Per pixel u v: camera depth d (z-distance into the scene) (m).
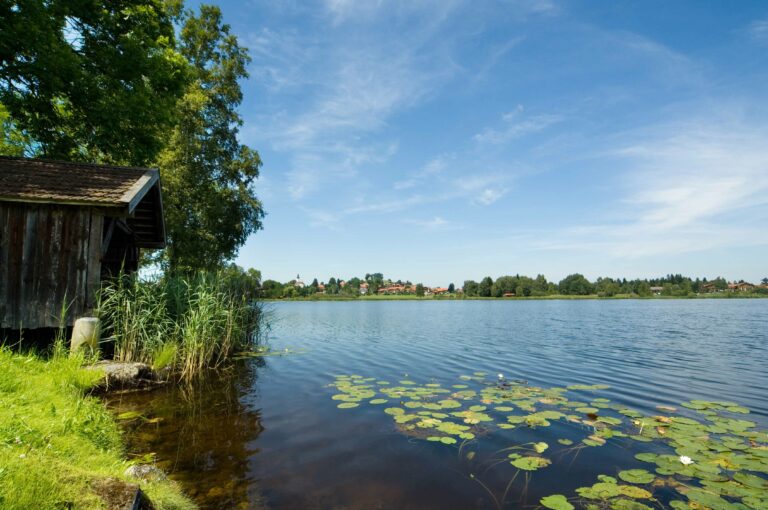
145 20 13.45
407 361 12.31
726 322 30.28
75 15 11.63
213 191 22.66
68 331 8.93
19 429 3.61
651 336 20.03
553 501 3.89
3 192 7.98
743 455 5.01
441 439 5.54
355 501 3.88
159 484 3.76
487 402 7.55
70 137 12.80
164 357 8.69
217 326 11.10
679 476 4.44
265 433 5.79
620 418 6.62
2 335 8.41
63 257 8.55
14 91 11.45
